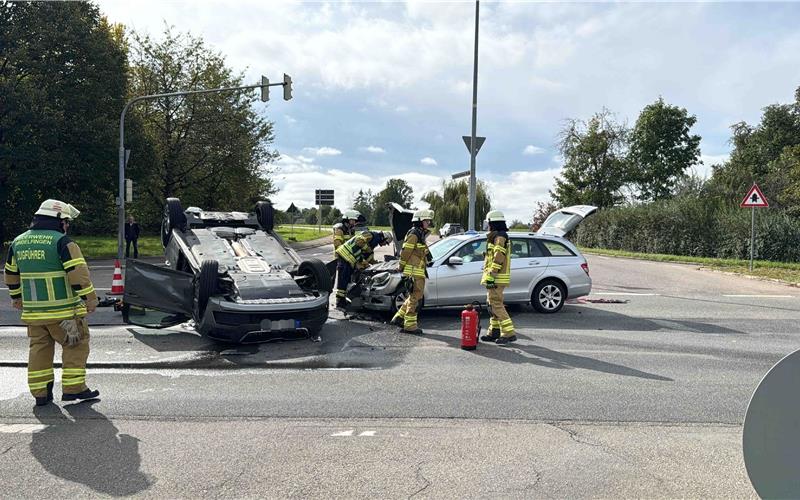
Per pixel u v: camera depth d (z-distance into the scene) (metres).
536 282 10.80
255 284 8.39
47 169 23.75
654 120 46.72
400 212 11.85
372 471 4.04
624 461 4.25
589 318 10.48
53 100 24.67
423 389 6.06
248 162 35.44
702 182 32.50
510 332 8.30
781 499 3.14
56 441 4.59
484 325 9.87
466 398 5.75
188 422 5.04
